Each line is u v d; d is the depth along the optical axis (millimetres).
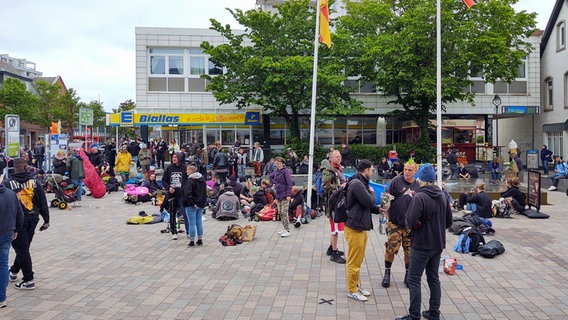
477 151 32156
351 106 25109
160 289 6867
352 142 30875
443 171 22484
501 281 7215
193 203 9469
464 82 24797
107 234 10836
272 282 7172
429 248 5402
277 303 6266
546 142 33531
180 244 9773
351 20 26344
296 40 25203
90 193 17625
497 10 23766
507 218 12844
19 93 45000
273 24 24766
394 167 20391
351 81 30594
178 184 10070
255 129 29891
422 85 23438
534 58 32594
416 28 23344
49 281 7246
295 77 23281
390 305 6164
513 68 25219
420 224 5441
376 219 12891
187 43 28969
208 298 6473
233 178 15094
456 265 7816
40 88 49344
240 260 8453
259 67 23500
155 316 5820
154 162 25203
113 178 19203
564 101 31172
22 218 6395
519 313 5875
